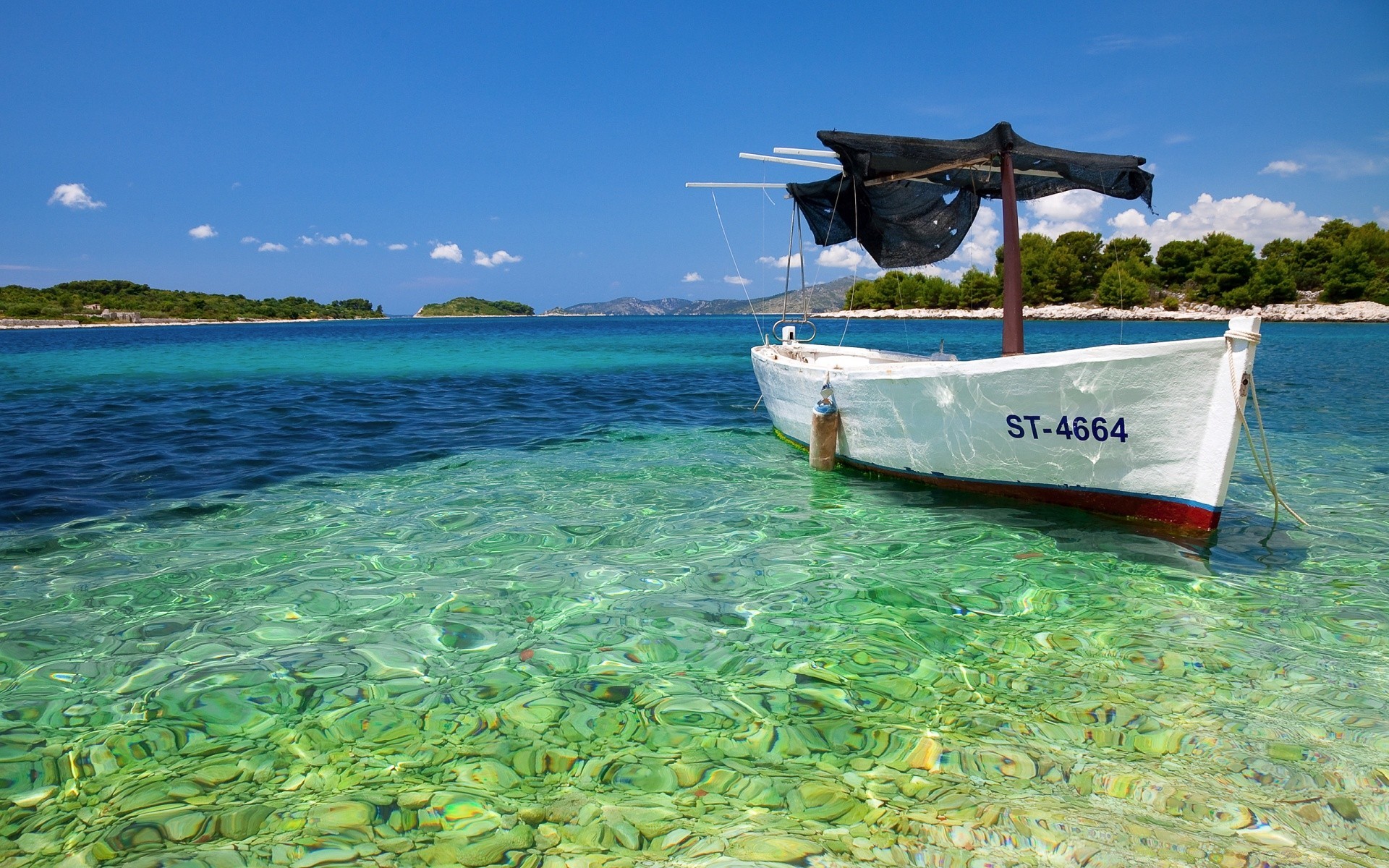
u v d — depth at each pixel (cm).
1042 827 238
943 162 689
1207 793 256
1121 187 739
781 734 293
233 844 232
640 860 223
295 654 362
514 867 221
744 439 980
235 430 1032
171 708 312
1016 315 669
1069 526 568
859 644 374
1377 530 563
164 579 463
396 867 220
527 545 534
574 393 1566
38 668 347
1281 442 928
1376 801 251
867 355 939
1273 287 6300
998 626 396
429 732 295
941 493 671
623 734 293
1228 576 466
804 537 551
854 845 230
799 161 751
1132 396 513
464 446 925
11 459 822
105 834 236
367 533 563
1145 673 342
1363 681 334
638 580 465
